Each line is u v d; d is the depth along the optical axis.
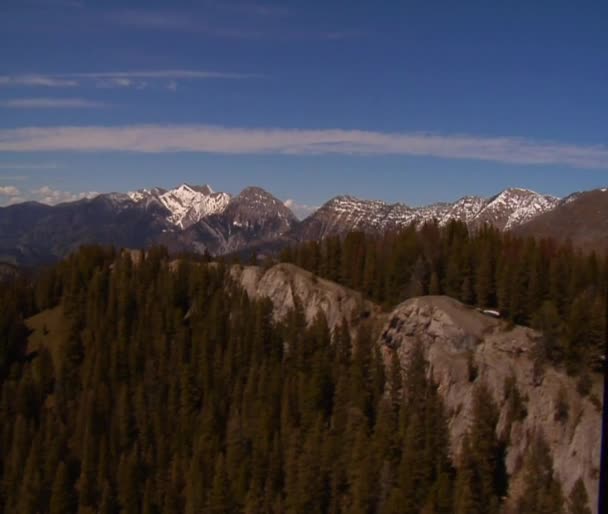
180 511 167.50
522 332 179.12
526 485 149.00
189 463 176.62
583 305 168.00
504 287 189.38
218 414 190.62
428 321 185.88
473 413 163.00
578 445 152.00
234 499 161.75
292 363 199.75
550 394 161.88
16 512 171.62
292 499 153.75
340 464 158.50
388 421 163.00
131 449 190.38
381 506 146.50
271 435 175.25
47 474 179.25
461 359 176.88
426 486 147.62
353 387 177.25
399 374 176.62
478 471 150.62
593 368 163.25
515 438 159.88
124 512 170.00
